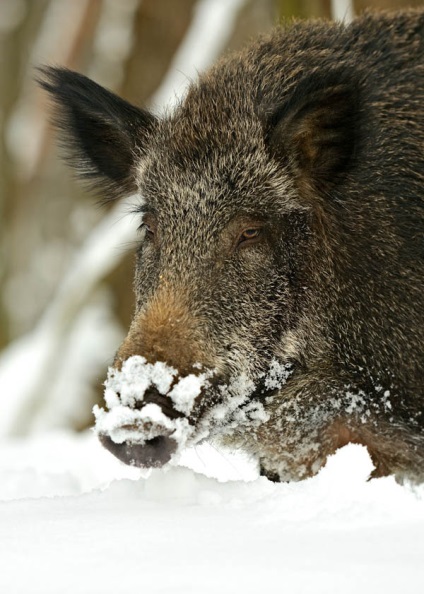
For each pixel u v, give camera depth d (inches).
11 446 678.5
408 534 253.6
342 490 304.7
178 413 344.5
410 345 406.0
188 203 403.9
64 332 919.7
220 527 268.8
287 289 400.5
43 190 1360.7
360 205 411.8
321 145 413.7
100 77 1213.1
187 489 327.6
